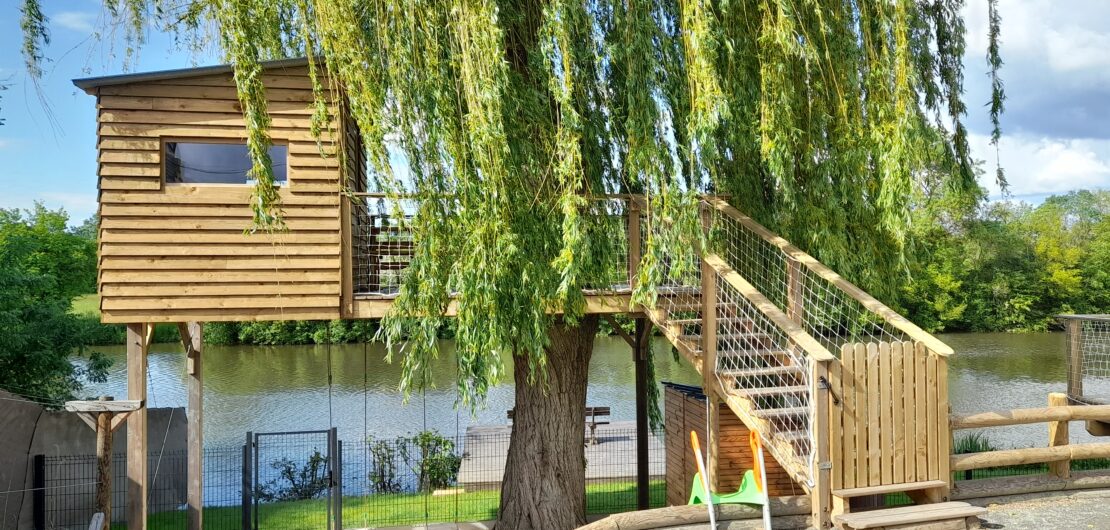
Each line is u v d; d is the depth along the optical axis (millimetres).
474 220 6652
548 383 8758
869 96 7602
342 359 35594
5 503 10664
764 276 8398
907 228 7531
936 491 6102
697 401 10031
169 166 7832
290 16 7809
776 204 8406
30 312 15703
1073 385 9891
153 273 7711
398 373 31312
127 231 7680
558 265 6930
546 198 7426
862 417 5867
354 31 6648
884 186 7340
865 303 6457
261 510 12641
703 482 5883
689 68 6723
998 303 44469
